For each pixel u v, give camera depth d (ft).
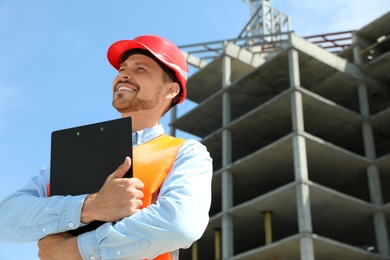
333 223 129.49
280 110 132.26
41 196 9.21
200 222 8.20
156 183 8.70
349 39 151.64
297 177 117.29
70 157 8.79
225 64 146.10
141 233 7.84
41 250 8.25
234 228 135.33
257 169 132.87
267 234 122.11
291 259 120.37
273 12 184.24
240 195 146.00
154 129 9.87
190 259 143.84
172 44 10.59
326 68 136.26
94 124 8.86
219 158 153.28
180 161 8.97
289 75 137.18
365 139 134.72
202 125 157.99
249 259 123.13
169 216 7.94
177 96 10.60
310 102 130.21
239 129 140.46
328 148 125.08
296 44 132.77
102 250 7.89
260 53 147.64
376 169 130.31
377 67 140.56
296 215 126.31
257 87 141.90
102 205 8.07
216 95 145.18
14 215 8.50
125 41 10.34
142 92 10.09
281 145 124.06
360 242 138.51
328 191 118.32
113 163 8.52
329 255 118.62
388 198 143.13
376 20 144.05
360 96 139.85
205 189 8.66
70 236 8.27
